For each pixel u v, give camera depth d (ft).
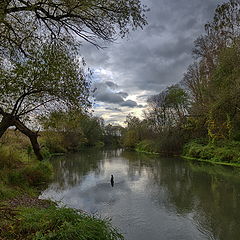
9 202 26.32
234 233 28.81
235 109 79.71
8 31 19.57
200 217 33.99
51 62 20.31
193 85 121.49
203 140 111.86
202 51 100.01
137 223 32.17
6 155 47.06
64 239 13.50
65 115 23.34
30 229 14.28
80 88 22.04
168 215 34.94
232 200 40.75
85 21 19.36
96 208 38.24
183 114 136.26
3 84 19.15
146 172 71.51
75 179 61.52
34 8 17.51
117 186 53.47
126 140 210.18
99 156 126.52
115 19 18.92
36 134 23.57
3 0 16.28
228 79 73.92
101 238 15.58
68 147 149.48
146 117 192.13
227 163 79.51
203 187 50.34
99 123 241.76
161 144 132.46
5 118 20.72
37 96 22.16
